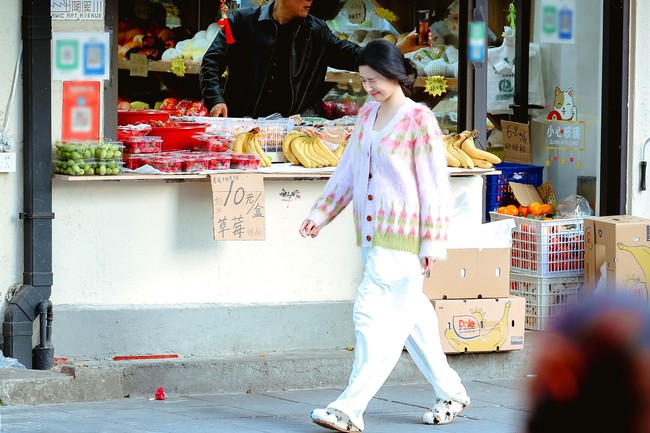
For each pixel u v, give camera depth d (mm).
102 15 14758
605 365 2381
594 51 19172
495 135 20812
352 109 19797
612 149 18719
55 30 14547
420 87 19859
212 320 15438
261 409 13578
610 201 18812
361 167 11914
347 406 11594
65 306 14852
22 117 14398
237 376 14758
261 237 15109
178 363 14508
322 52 19547
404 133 11734
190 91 19250
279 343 15797
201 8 19172
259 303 15742
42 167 14359
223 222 14906
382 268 11711
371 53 11766
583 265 17500
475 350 15328
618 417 2355
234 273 15625
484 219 19000
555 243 17328
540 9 20109
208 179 15109
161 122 16281
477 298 15344
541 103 20344
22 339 14391
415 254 11773
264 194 15258
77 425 12148
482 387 15172
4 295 14484
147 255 15180
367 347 11656
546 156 20266
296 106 19500
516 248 17703
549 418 2414
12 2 14188
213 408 13555
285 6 19016
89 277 14969
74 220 14836
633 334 2393
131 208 15070
